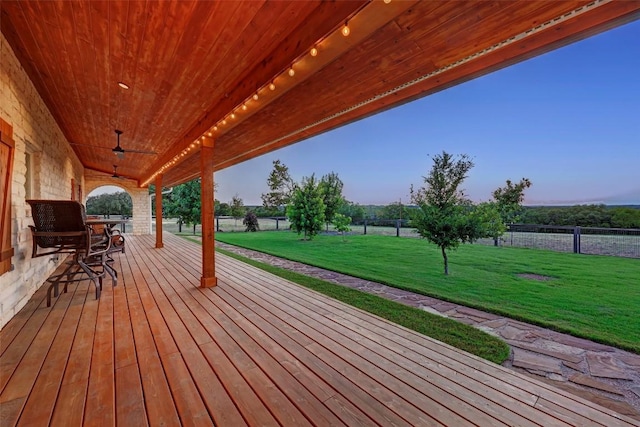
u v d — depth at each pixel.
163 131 4.79
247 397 1.54
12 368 1.79
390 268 5.55
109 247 3.91
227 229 17.38
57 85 3.28
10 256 2.55
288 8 1.81
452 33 1.66
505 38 1.55
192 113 3.81
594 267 5.43
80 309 2.93
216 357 1.98
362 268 5.55
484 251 7.61
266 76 2.38
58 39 2.29
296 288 3.85
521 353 2.19
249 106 2.89
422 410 1.45
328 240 10.91
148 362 1.90
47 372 1.75
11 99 2.61
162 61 2.53
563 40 1.44
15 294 2.76
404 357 2.01
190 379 1.71
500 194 10.70
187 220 15.44
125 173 10.84
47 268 4.07
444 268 5.12
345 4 1.59
